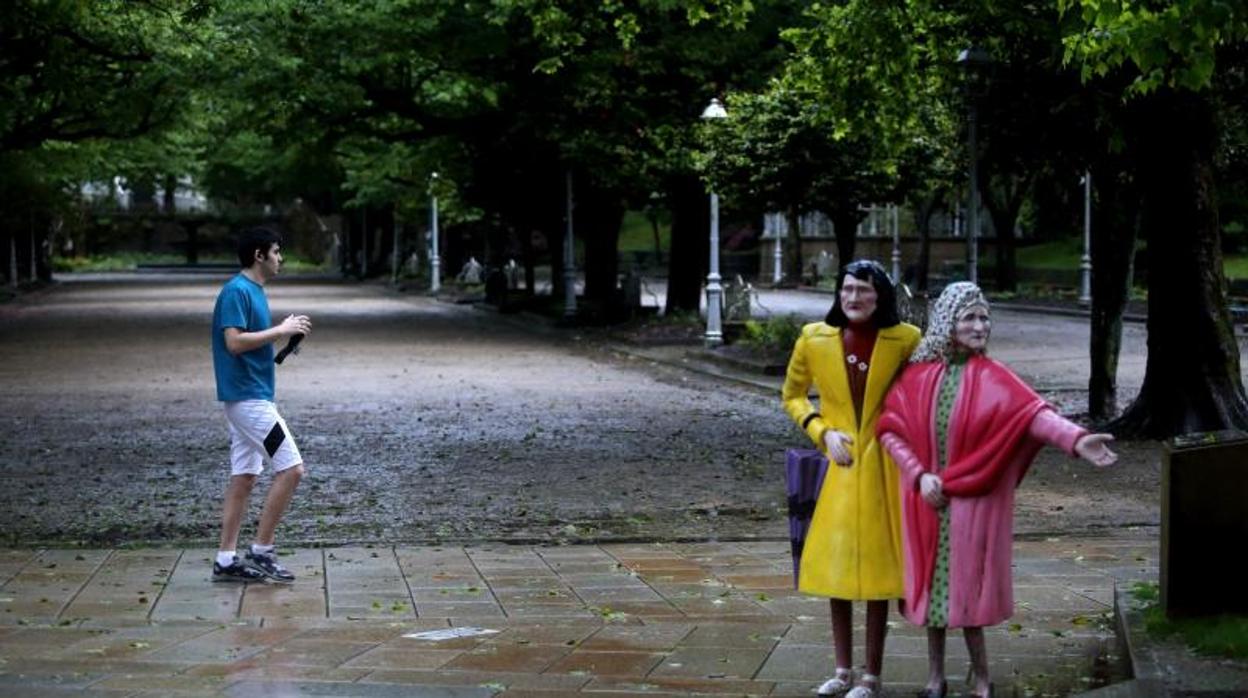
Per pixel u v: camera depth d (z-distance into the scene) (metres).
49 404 18.78
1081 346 27.77
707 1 15.54
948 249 59.50
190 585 8.33
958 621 5.45
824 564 5.72
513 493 12.12
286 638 7.00
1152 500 11.66
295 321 8.33
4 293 48.56
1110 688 5.36
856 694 5.73
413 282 58.03
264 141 55.62
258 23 28.98
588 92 30.34
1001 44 15.46
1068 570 8.62
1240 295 39.94
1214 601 6.21
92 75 30.73
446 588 8.27
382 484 12.59
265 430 8.33
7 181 45.28
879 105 16.00
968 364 5.51
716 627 7.25
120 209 89.06
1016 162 17.52
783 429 16.41
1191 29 7.59
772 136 21.98
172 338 30.94
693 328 30.09
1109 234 16.30
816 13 15.58
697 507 11.45
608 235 36.09
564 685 6.06
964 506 5.45
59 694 5.81
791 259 58.19
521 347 28.86
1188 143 14.59
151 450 14.68
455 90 29.16
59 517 10.95
